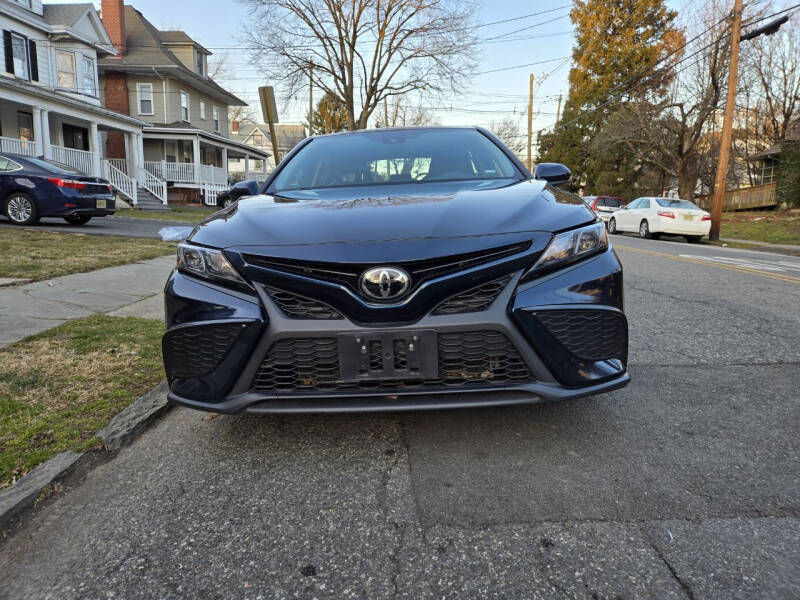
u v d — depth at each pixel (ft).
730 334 14.20
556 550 5.71
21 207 36.04
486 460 7.62
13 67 64.64
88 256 25.13
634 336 14.05
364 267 6.93
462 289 6.98
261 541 6.00
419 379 6.97
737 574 5.30
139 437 8.58
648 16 114.93
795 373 11.14
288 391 7.06
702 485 6.90
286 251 7.13
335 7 92.79
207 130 108.27
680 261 31.14
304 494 6.89
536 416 9.02
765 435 8.30
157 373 10.94
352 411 6.89
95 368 11.10
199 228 8.23
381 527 6.19
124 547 5.96
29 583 5.45
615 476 7.14
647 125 92.22
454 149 11.60
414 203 8.25
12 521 6.39
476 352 7.02
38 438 8.13
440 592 5.18
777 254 41.52
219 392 7.20
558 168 10.80
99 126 71.92
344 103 99.30
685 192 92.63
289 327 6.97
